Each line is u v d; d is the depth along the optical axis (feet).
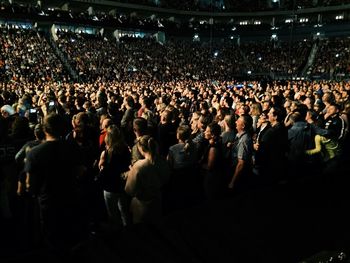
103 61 136.77
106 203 16.56
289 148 19.60
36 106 34.76
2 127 19.36
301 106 20.94
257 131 22.84
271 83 93.35
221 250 11.63
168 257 10.66
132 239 10.59
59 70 114.11
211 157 17.03
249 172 17.90
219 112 25.18
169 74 145.59
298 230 13.53
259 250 12.33
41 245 16.29
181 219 11.77
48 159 11.84
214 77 152.15
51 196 12.01
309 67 156.87
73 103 29.50
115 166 15.88
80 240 12.83
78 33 154.81
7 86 69.21
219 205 12.67
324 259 13.46
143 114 26.96
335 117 21.74
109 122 19.10
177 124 23.09
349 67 142.10
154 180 14.05
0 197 17.92
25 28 139.74
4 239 16.53
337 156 20.08
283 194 14.08
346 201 15.11
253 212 12.99
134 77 131.23
